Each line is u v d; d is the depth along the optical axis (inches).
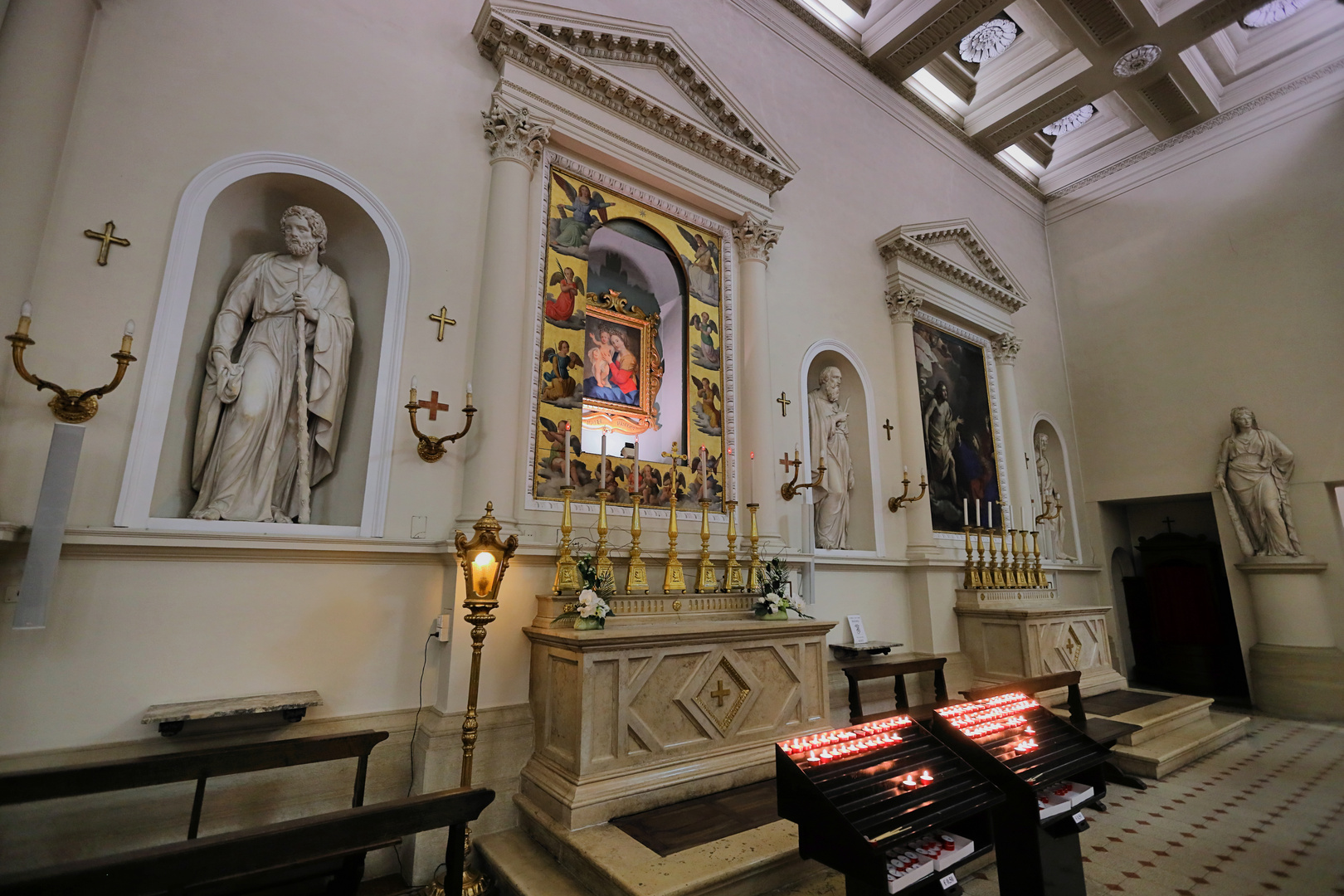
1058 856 108.3
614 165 209.8
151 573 125.4
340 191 161.0
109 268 130.7
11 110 121.3
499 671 152.8
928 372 305.7
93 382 126.0
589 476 188.1
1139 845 147.3
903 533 271.6
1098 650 286.8
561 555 163.0
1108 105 389.7
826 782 94.3
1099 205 416.2
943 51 319.3
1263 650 313.0
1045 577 308.8
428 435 160.7
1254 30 348.5
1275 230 344.8
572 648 139.6
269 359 149.8
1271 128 351.9
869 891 91.7
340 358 159.5
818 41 309.9
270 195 160.7
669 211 223.5
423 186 173.6
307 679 137.3
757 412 224.4
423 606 154.2
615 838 124.2
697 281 227.1
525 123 185.5
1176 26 308.2
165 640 124.8
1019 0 314.3
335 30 169.0
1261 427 337.4
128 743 118.4
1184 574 370.6
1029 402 375.6
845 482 259.4
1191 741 220.7
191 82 146.6
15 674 111.9
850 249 289.6
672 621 172.1
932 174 354.0
